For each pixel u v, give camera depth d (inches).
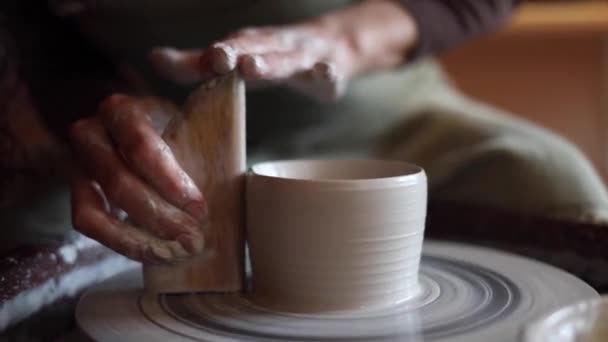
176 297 25.8
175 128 24.9
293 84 34.8
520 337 19.4
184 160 25.0
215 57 24.3
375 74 49.1
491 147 40.0
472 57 79.4
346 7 47.2
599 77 78.2
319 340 21.5
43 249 27.7
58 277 27.5
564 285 25.7
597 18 68.4
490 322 22.5
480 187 39.7
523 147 39.3
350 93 48.0
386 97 50.3
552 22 69.1
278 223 23.8
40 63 43.1
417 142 48.4
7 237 30.5
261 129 49.6
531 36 77.5
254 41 30.0
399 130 51.5
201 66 25.1
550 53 78.0
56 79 43.7
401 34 45.1
